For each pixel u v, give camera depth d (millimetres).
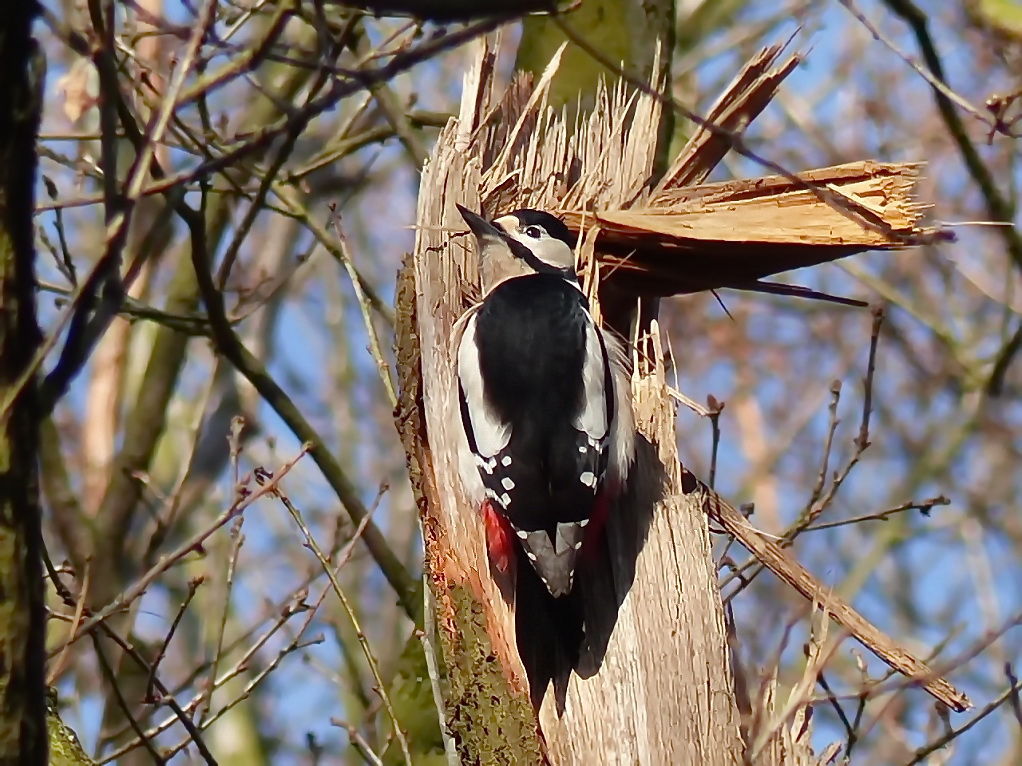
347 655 14859
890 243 10422
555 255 10711
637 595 9383
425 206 10703
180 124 11664
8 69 6066
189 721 9719
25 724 6273
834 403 11641
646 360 10539
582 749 9055
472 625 9141
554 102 12188
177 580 17656
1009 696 9656
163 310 14969
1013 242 15062
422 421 10117
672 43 12688
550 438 9125
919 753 9914
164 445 17562
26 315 6332
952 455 18375
